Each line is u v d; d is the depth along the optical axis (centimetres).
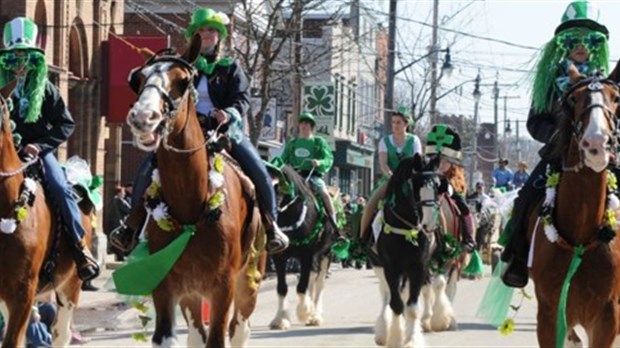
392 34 3956
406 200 1616
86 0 3431
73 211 1260
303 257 2023
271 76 3841
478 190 3444
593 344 1067
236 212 1155
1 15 2992
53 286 1283
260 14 3356
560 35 1164
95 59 3522
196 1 4062
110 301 2348
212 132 1159
